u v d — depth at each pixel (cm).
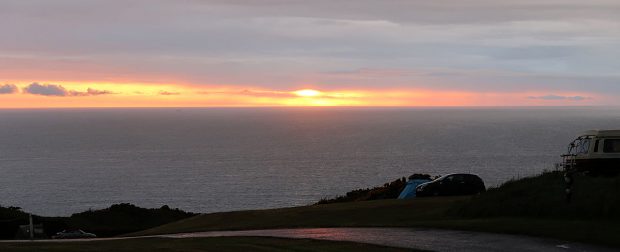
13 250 1873
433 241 1736
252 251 1719
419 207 2675
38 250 1866
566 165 2655
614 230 1678
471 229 1902
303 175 11662
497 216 2145
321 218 2666
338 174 11625
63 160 16275
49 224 4625
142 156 17225
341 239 1884
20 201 9012
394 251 1602
